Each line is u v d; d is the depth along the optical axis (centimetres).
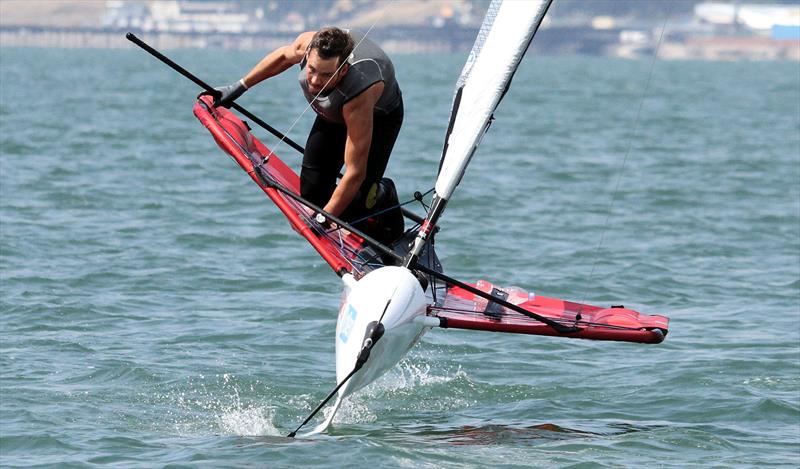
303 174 3008
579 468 2625
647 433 2931
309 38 2981
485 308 3059
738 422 3070
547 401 3253
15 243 5506
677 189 8169
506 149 11075
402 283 2727
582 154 10750
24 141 10206
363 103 2766
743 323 4306
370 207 2978
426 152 10538
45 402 3088
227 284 4828
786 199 7806
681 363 3656
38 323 4044
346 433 2900
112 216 6456
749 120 15975
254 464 2577
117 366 3466
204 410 3091
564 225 6612
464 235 6181
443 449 2748
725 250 5919
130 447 2720
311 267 5228
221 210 6788
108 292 4603
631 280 5125
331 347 3809
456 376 3509
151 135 11381
